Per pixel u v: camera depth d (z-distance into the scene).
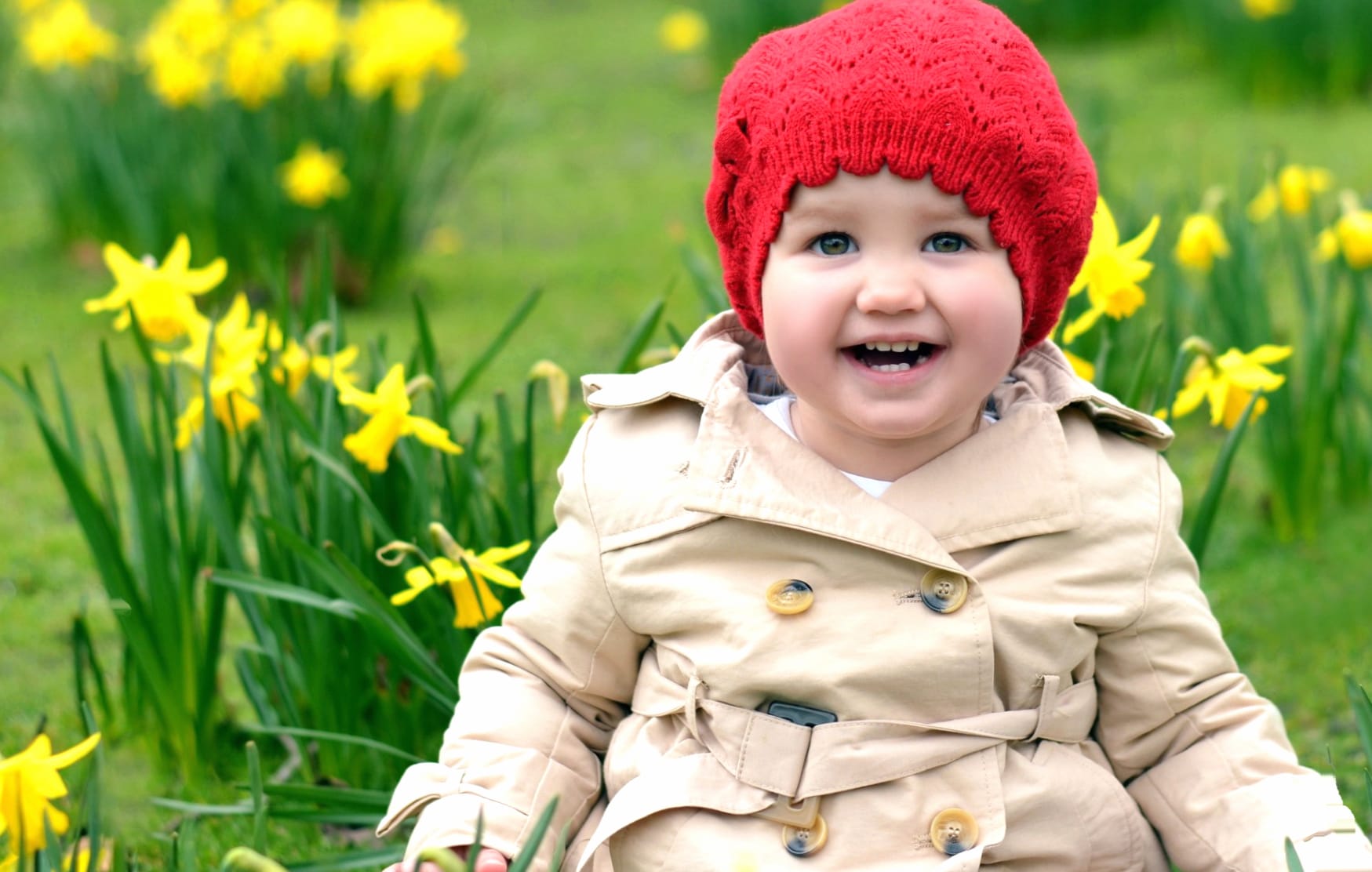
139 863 1.94
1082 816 1.47
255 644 2.59
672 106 7.21
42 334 4.41
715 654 1.48
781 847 1.44
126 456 2.15
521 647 1.59
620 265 4.96
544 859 1.50
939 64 1.37
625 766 1.54
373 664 2.19
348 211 4.53
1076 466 1.51
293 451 2.24
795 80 1.40
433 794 1.52
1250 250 2.98
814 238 1.42
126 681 2.30
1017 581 1.47
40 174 5.33
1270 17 6.37
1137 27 7.93
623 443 1.59
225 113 4.64
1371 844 1.40
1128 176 5.38
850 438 1.52
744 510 1.47
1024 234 1.42
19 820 1.40
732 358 1.63
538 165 6.32
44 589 2.99
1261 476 3.28
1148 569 1.49
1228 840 1.44
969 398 1.42
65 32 4.87
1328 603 2.72
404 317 4.50
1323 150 5.60
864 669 1.43
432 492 2.25
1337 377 2.99
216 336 2.16
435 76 5.04
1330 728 2.32
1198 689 1.49
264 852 1.50
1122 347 3.13
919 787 1.44
